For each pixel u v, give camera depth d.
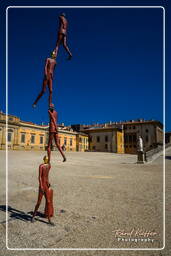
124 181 8.57
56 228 3.56
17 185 7.51
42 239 3.15
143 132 64.81
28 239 3.15
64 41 3.91
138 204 5.06
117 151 61.53
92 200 5.43
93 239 3.16
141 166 15.84
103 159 23.83
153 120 65.06
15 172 11.09
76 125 69.75
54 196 5.88
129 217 4.12
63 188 7.02
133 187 7.29
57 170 12.41
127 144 67.19
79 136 60.34
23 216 4.16
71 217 4.10
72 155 29.84
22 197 5.76
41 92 3.76
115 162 19.75
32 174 10.37
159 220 3.95
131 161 21.27
